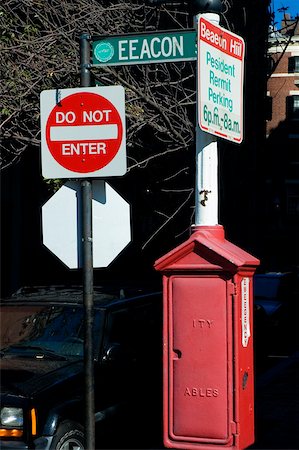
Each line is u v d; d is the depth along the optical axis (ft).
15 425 23.09
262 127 79.71
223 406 18.44
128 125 34.19
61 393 24.08
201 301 18.69
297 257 151.74
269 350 54.95
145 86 32.76
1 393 23.53
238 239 65.31
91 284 19.81
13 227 59.67
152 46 21.12
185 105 34.94
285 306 59.47
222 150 45.93
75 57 32.30
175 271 18.90
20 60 31.96
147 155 38.01
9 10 33.35
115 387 26.71
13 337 28.30
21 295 31.22
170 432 18.86
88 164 20.48
